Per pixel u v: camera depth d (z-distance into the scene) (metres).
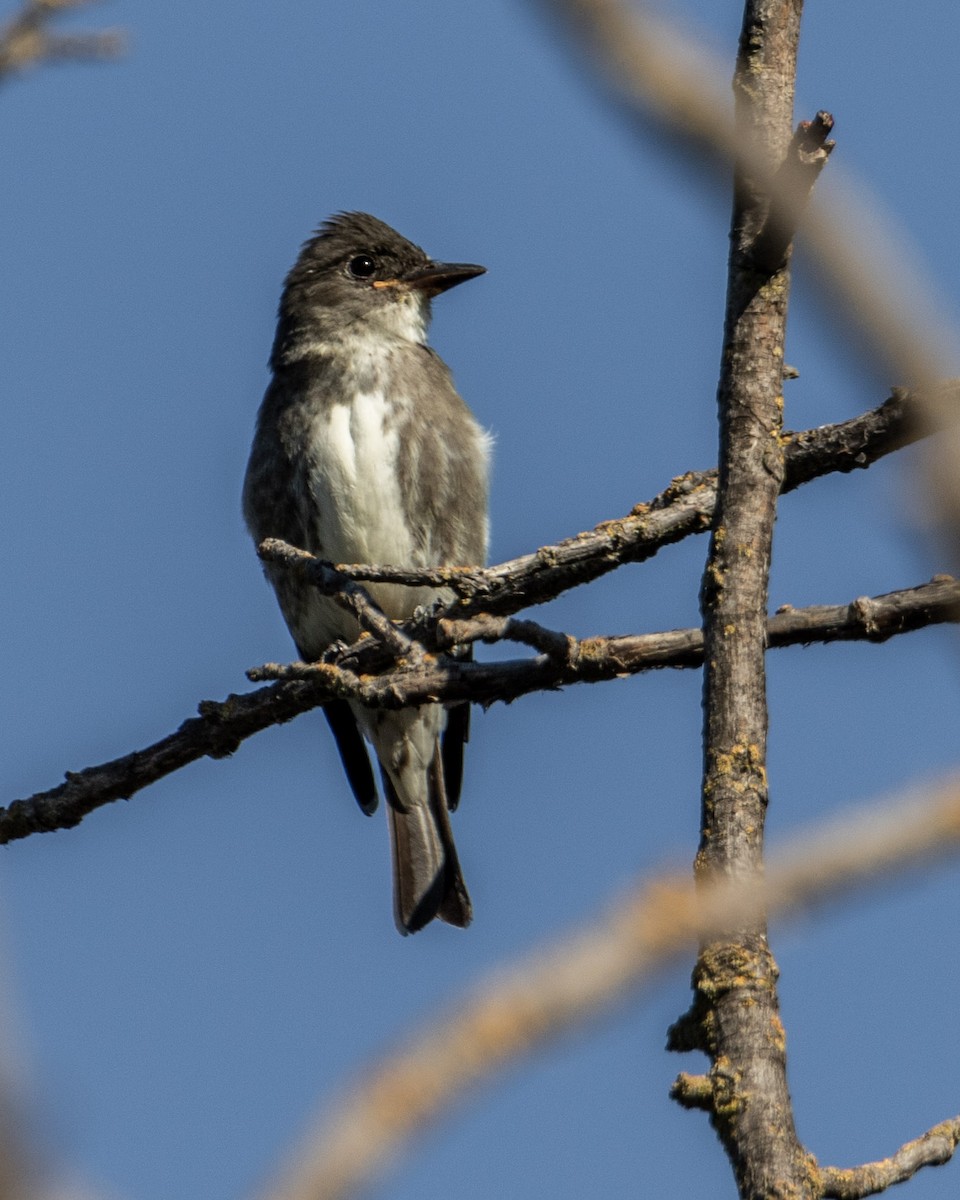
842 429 6.90
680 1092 3.61
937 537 2.44
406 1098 1.86
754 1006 3.63
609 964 1.98
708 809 4.28
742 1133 3.50
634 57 2.25
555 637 6.73
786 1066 3.60
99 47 4.93
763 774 4.33
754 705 4.43
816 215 2.40
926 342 2.36
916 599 6.33
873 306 2.36
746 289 4.88
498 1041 1.91
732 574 4.60
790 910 2.20
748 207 4.85
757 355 4.84
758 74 4.65
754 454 4.77
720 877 4.12
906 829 2.19
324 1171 1.82
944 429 2.44
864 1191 4.41
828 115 4.04
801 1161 3.47
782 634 6.39
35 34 4.83
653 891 2.06
